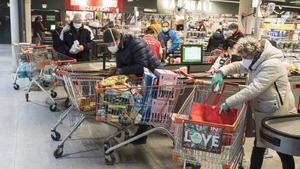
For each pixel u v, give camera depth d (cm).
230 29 574
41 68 588
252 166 294
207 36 1019
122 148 392
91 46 559
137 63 363
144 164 352
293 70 466
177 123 232
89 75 363
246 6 857
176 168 344
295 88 452
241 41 273
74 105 370
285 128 217
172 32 724
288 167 261
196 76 393
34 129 451
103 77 342
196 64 489
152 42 546
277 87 269
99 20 1284
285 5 2403
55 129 414
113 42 361
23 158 360
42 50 603
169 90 315
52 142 407
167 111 321
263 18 691
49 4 1820
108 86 314
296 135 198
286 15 887
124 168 342
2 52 1394
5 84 732
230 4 2541
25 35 955
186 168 335
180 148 236
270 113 273
